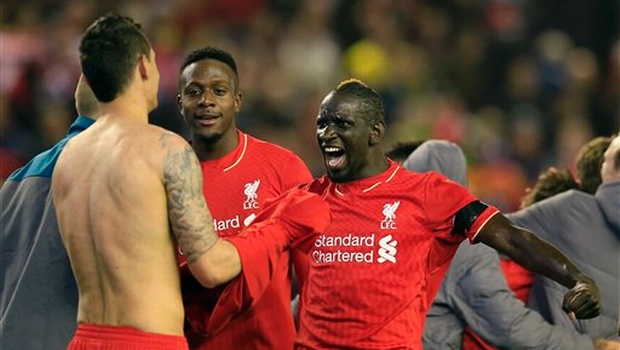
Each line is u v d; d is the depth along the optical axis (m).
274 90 48.84
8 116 44.91
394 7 55.06
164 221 16.81
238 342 19.44
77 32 49.53
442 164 20.72
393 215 17.70
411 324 17.61
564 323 20.64
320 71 51.84
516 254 17.36
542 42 55.03
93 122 19.41
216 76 19.61
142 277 16.70
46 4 51.12
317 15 53.78
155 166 16.80
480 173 45.16
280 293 19.34
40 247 18.88
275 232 17.20
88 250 17.00
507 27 55.47
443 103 49.94
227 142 19.80
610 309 20.58
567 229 20.78
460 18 55.69
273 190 19.73
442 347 20.25
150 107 17.67
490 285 20.06
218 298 17.30
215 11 54.06
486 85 52.91
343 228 17.86
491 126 49.38
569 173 22.53
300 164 20.08
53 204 18.95
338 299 17.72
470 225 17.50
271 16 54.12
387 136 48.06
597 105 51.81
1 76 46.38
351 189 18.00
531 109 51.28
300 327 18.27
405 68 52.22
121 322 16.72
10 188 19.61
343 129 17.78
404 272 17.59
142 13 51.38
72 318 18.78
